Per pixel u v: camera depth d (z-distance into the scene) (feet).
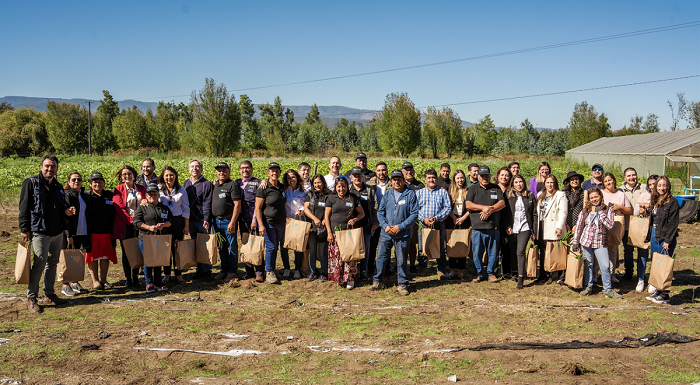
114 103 284.41
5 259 26.89
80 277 20.01
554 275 24.54
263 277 24.07
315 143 215.72
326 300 20.42
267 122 265.75
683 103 179.83
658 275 19.70
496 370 13.34
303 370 13.38
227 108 171.32
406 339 15.83
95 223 21.50
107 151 182.50
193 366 13.56
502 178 23.30
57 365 13.57
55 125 176.24
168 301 20.12
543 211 22.40
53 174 18.80
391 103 186.60
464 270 26.76
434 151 190.29
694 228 40.70
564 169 96.32
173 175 22.44
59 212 19.02
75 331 16.42
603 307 19.30
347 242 21.58
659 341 15.26
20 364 13.61
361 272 24.04
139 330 16.57
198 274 24.23
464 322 17.54
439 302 20.18
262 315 18.34
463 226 24.85
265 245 23.34
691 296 20.94
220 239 23.40
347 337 16.02
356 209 22.79
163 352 14.56
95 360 13.94
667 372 13.15
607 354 14.34
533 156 196.44
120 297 20.74
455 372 13.24
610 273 21.24
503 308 19.22
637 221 21.22
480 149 204.95
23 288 21.59
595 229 20.71
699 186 54.13
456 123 183.62
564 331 16.52
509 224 23.20
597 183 24.90
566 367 13.21
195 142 177.58
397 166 86.07
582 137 180.04
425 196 23.70
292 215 24.23
